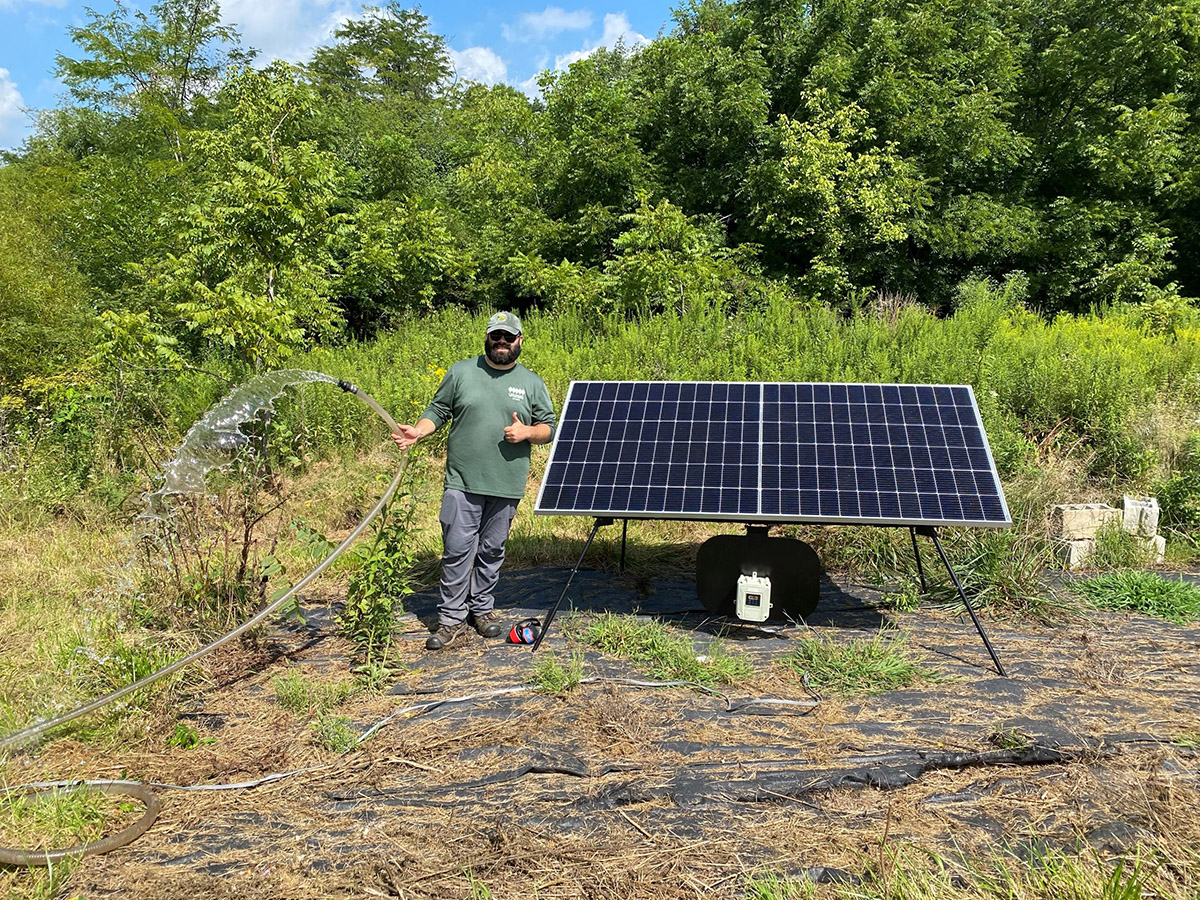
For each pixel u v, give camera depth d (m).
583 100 22.16
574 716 4.26
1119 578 6.12
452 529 5.23
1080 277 21.23
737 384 6.04
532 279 19.09
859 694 4.46
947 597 6.03
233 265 11.90
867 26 21.83
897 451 5.33
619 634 5.20
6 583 6.32
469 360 5.34
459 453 5.23
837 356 11.78
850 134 20.02
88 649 4.76
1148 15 21.77
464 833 3.31
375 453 10.40
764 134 21.14
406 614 5.89
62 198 17.97
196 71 31.39
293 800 3.61
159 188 18.09
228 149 12.62
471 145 29.11
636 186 21.69
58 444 9.34
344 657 5.14
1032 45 24.62
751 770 3.69
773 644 5.22
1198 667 4.79
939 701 4.36
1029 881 2.87
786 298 16.70
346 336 16.95
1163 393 10.17
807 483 5.16
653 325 14.03
